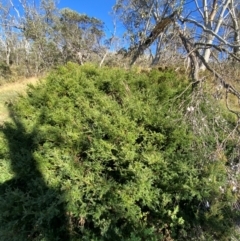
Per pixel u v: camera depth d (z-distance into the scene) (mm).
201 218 2293
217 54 3309
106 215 2217
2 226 2459
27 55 15844
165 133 2447
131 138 2326
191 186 2127
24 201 2377
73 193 2195
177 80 3242
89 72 3311
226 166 2416
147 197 2182
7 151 2762
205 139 2467
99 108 2686
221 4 8680
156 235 2131
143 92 2861
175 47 3738
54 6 17125
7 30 19125
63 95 3061
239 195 2383
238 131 2572
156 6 11758
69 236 2301
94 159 2336
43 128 2652
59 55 15766
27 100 3203
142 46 4309
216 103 2664
